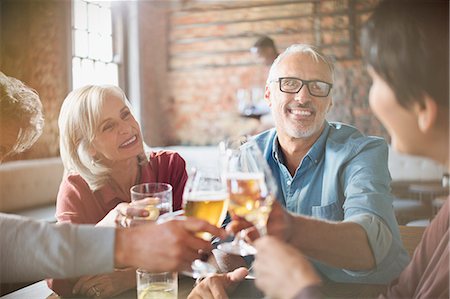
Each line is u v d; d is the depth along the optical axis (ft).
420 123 2.13
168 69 14.47
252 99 12.91
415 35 2.05
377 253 3.05
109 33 13.84
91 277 3.52
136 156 4.68
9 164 9.77
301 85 4.20
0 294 3.75
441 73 2.05
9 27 10.64
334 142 4.14
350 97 11.18
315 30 11.85
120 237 2.52
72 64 12.11
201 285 3.28
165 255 2.43
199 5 13.99
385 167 3.82
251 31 13.23
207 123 13.97
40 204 10.09
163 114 14.28
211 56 13.93
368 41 2.17
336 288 3.51
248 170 2.61
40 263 2.58
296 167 4.37
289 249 1.99
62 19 11.96
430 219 6.66
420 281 2.89
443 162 2.17
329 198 4.05
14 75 10.75
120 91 4.61
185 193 2.81
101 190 4.46
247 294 3.28
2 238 2.62
